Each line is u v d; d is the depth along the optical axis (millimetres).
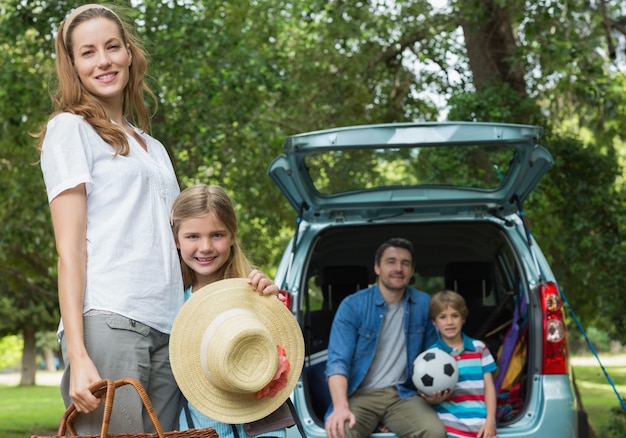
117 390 2643
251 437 2852
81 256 2641
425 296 4746
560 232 10281
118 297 2668
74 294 2592
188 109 9242
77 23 2816
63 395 2730
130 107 3016
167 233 2826
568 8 8961
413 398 4520
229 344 2648
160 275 2764
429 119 11141
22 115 10422
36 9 8969
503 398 4695
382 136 4344
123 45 2863
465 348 4523
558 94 10594
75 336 2559
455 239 5527
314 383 4910
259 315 2840
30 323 30219
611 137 11672
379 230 5422
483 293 5648
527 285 4535
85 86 2830
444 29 9664
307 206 4996
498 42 9602
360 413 4500
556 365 4352
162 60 9141
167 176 2906
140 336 2688
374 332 4605
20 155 11961
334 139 4367
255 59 9523
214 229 2885
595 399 16484
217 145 9664
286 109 11148
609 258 9438
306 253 4875
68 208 2648
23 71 10109
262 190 11281
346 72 11219
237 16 11391
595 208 9656
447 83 10734
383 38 10266
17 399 25078
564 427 4262
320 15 10367
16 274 17688
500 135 4355
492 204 5008
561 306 4449
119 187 2736
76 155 2676
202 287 2896
